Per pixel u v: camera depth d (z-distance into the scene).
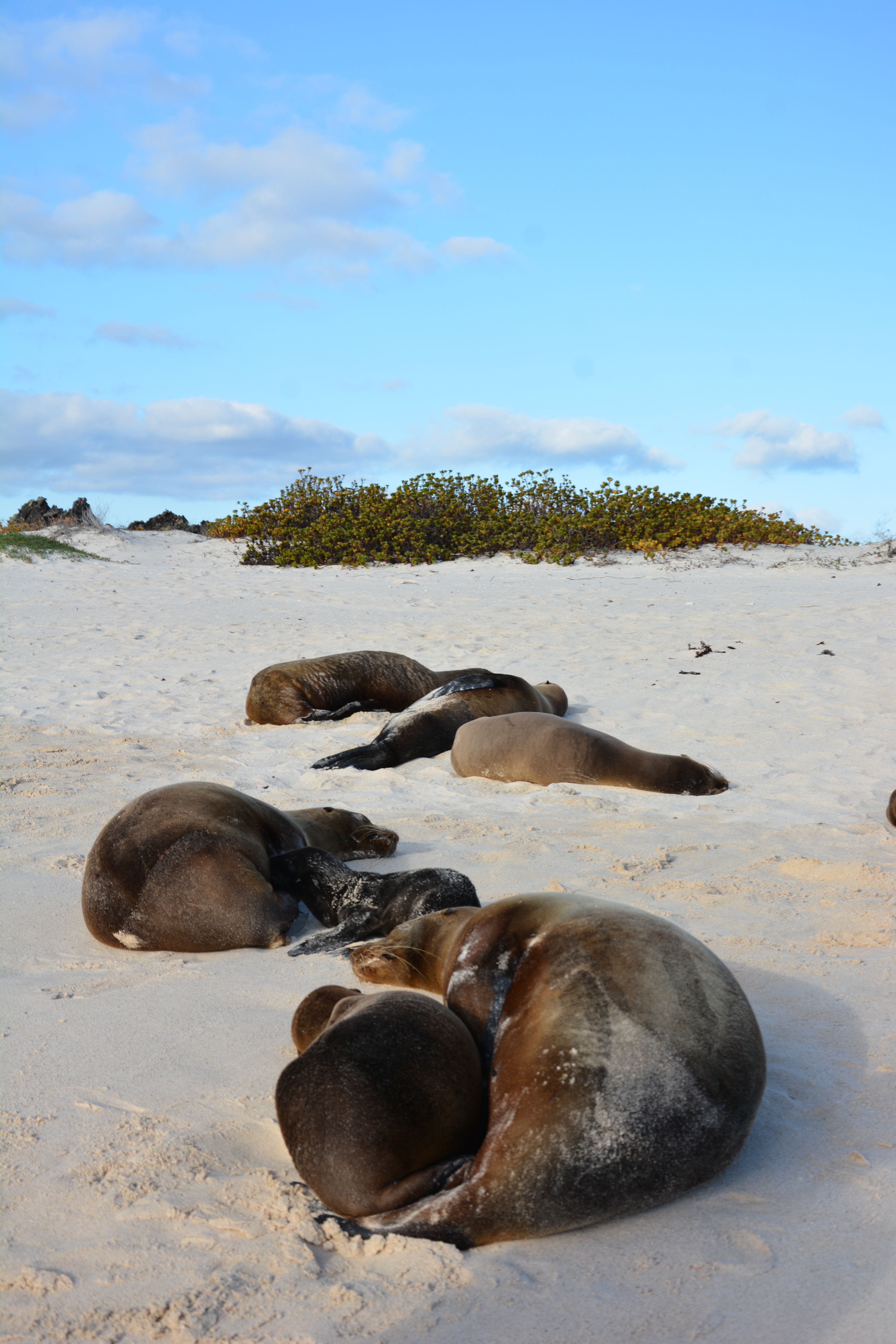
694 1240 2.73
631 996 2.97
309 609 21.28
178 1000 4.33
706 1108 2.89
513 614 19.91
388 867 6.13
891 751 9.87
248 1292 2.48
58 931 5.24
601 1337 2.35
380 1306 2.44
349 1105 2.80
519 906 3.44
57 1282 2.49
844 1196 2.92
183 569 29.31
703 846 6.73
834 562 26.86
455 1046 2.96
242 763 9.48
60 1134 3.21
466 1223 2.70
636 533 29.33
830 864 6.12
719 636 16.58
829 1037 3.92
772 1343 2.33
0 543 30.19
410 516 30.23
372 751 9.77
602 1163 2.76
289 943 5.09
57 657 15.88
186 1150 3.11
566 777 8.82
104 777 8.61
